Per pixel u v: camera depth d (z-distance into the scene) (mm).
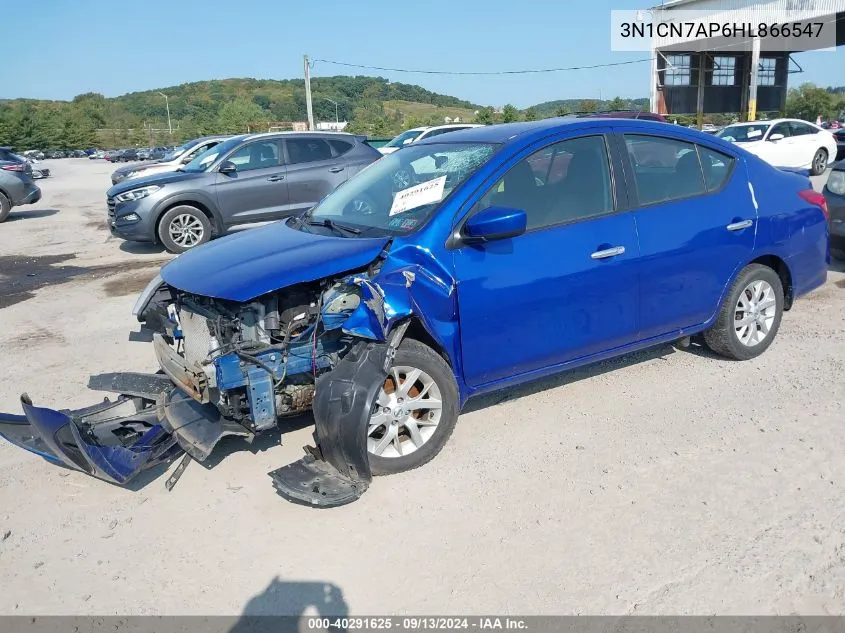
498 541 3223
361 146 12133
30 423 3934
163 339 4234
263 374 3602
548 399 4699
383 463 3756
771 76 34094
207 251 4211
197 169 11461
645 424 4273
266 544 3299
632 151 4449
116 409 4367
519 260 3949
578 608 2785
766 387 4699
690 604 2770
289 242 4059
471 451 4055
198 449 3605
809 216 5207
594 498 3518
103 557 3273
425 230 3803
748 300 5031
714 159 4809
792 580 2873
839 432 4039
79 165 56812
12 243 13039
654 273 4422
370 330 3467
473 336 3887
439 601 2867
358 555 3184
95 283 9266
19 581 3127
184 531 3439
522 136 4203
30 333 6957
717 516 3318
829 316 6188
